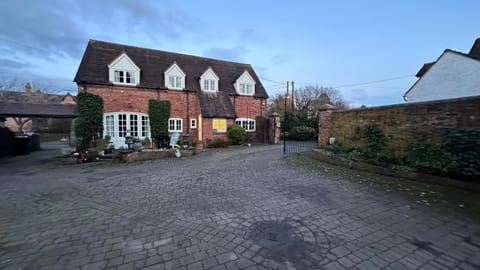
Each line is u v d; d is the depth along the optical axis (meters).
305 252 2.71
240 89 20.27
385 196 4.75
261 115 21.23
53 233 3.33
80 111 13.92
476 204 4.17
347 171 7.21
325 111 10.02
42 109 13.02
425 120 6.12
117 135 14.81
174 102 17.33
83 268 2.45
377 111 7.48
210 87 18.77
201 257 2.63
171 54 19.22
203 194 5.12
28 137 15.72
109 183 6.46
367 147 7.68
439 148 5.68
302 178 6.42
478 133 4.79
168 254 2.71
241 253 2.70
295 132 22.05
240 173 7.26
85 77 14.16
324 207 4.19
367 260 2.54
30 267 2.49
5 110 11.76
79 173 8.33
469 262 2.49
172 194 5.19
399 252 2.70
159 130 16.28
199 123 17.05
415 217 3.69
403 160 6.44
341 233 3.19
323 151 9.32
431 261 2.51
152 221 3.71
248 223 3.55
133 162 10.56
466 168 4.86
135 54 17.33
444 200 4.43
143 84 16.09
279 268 2.39
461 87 12.67
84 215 4.04
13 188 6.22
